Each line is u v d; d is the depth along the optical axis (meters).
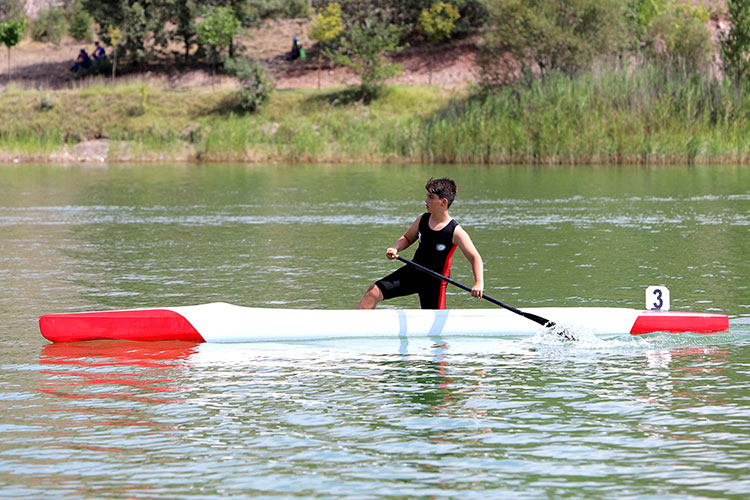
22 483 14.20
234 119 128.50
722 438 16.12
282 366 21.11
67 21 175.38
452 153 105.88
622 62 117.50
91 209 58.06
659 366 21.05
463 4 147.50
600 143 96.50
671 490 13.90
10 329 24.80
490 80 124.12
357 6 149.38
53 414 17.53
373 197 64.94
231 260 37.00
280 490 13.91
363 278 32.56
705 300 27.95
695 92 102.62
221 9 141.62
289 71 148.50
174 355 22.14
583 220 49.66
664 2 136.12
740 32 110.12
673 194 63.25
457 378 20.06
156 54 158.38
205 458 15.24
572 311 24.11
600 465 14.91
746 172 83.06
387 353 22.31
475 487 14.02
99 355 22.11
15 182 81.75
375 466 14.88
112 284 31.55
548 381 19.81
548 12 118.19
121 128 130.38
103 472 14.64
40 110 134.88
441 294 24.59
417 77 141.00
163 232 46.47
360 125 123.62
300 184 77.38
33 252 39.59
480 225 47.94
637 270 33.56
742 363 21.28
